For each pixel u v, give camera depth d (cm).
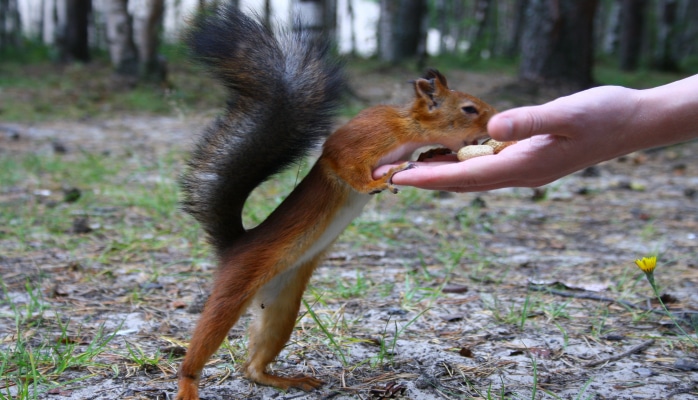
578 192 241
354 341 143
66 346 140
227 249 133
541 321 150
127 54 508
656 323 149
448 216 204
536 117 121
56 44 652
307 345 143
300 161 135
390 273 167
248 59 132
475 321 150
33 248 175
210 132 134
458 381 134
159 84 482
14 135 332
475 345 143
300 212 132
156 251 176
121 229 185
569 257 177
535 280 164
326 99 134
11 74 553
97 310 151
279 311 134
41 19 934
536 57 429
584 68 425
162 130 366
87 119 406
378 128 134
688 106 124
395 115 135
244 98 133
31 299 153
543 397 131
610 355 140
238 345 142
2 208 196
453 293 159
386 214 204
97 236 182
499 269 170
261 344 134
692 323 142
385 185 130
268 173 134
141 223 190
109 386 132
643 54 1087
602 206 223
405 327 144
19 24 822
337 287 160
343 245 181
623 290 161
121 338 143
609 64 888
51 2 962
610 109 123
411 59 730
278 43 133
